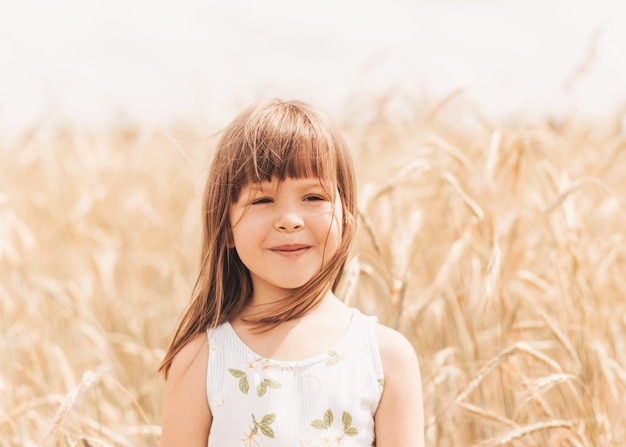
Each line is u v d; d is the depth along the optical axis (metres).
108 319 4.93
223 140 2.30
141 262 5.76
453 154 3.56
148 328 4.85
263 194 2.17
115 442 3.22
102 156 6.61
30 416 3.44
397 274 3.11
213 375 2.21
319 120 2.24
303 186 2.17
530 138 3.96
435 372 3.31
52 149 6.36
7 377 3.66
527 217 3.96
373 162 4.75
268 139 2.16
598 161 4.55
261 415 2.15
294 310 2.22
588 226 3.96
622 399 3.24
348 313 2.29
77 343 4.61
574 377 2.77
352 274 2.87
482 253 3.39
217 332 2.27
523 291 3.66
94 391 3.74
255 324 2.24
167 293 5.56
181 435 2.23
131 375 4.45
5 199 4.46
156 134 5.80
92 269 5.03
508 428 3.11
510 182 3.86
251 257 2.20
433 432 3.20
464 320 3.52
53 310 4.49
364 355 2.21
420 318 3.62
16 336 4.09
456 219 3.59
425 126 4.75
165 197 6.44
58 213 5.58
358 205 3.14
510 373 3.21
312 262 2.20
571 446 2.85
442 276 3.27
